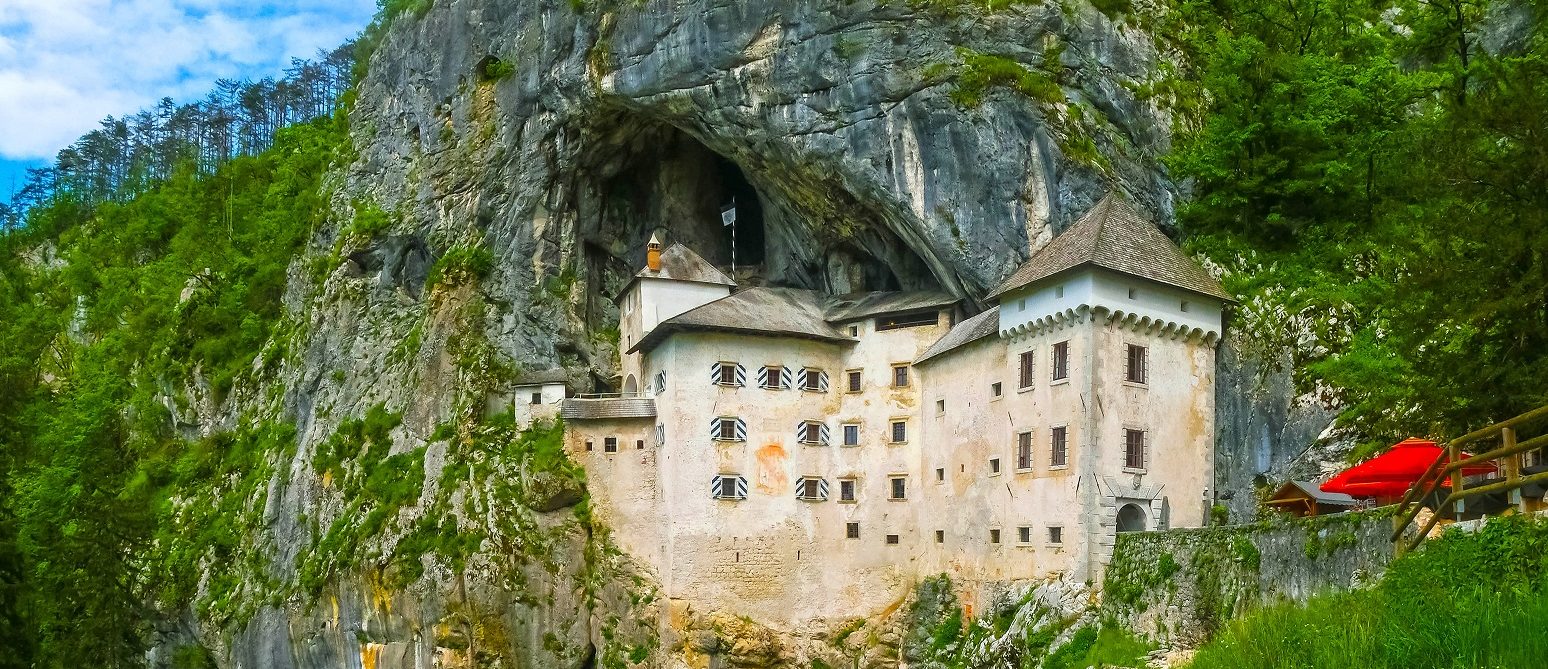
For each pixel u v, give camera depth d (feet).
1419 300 123.13
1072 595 157.17
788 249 233.55
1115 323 164.35
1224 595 130.93
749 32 206.18
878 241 214.69
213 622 237.86
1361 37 212.64
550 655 200.23
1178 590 139.33
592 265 248.11
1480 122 116.47
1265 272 178.81
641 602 201.67
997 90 193.16
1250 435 167.22
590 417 211.61
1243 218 187.21
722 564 200.75
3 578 152.97
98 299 384.47
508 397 225.35
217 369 302.86
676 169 247.29
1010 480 175.52
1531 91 114.73
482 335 233.55
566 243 240.53
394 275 254.47
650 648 198.59
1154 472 164.14
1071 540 160.56
